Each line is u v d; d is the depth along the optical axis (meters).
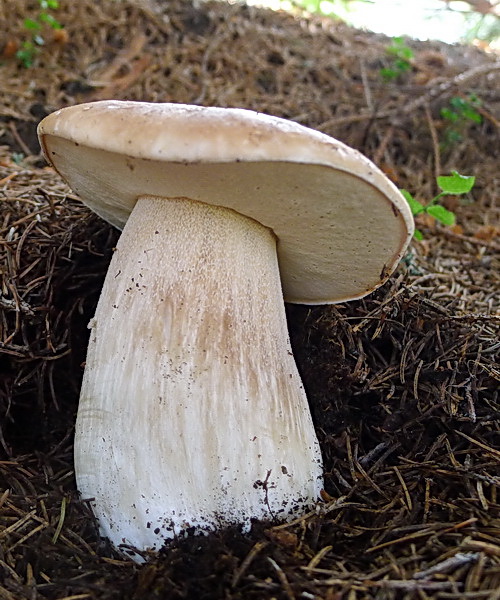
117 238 0.23
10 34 0.48
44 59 0.47
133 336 0.16
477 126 0.48
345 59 0.54
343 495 0.17
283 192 0.15
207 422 0.15
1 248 0.21
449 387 0.20
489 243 0.34
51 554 0.15
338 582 0.13
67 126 0.14
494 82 0.53
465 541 0.14
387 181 0.15
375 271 0.19
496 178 0.45
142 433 0.15
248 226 0.17
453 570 0.13
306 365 0.21
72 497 0.17
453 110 0.48
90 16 0.51
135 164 0.15
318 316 0.22
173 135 0.13
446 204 0.41
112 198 0.19
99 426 0.16
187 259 0.16
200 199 0.16
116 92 0.45
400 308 0.22
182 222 0.17
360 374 0.20
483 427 0.19
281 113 0.46
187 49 0.50
